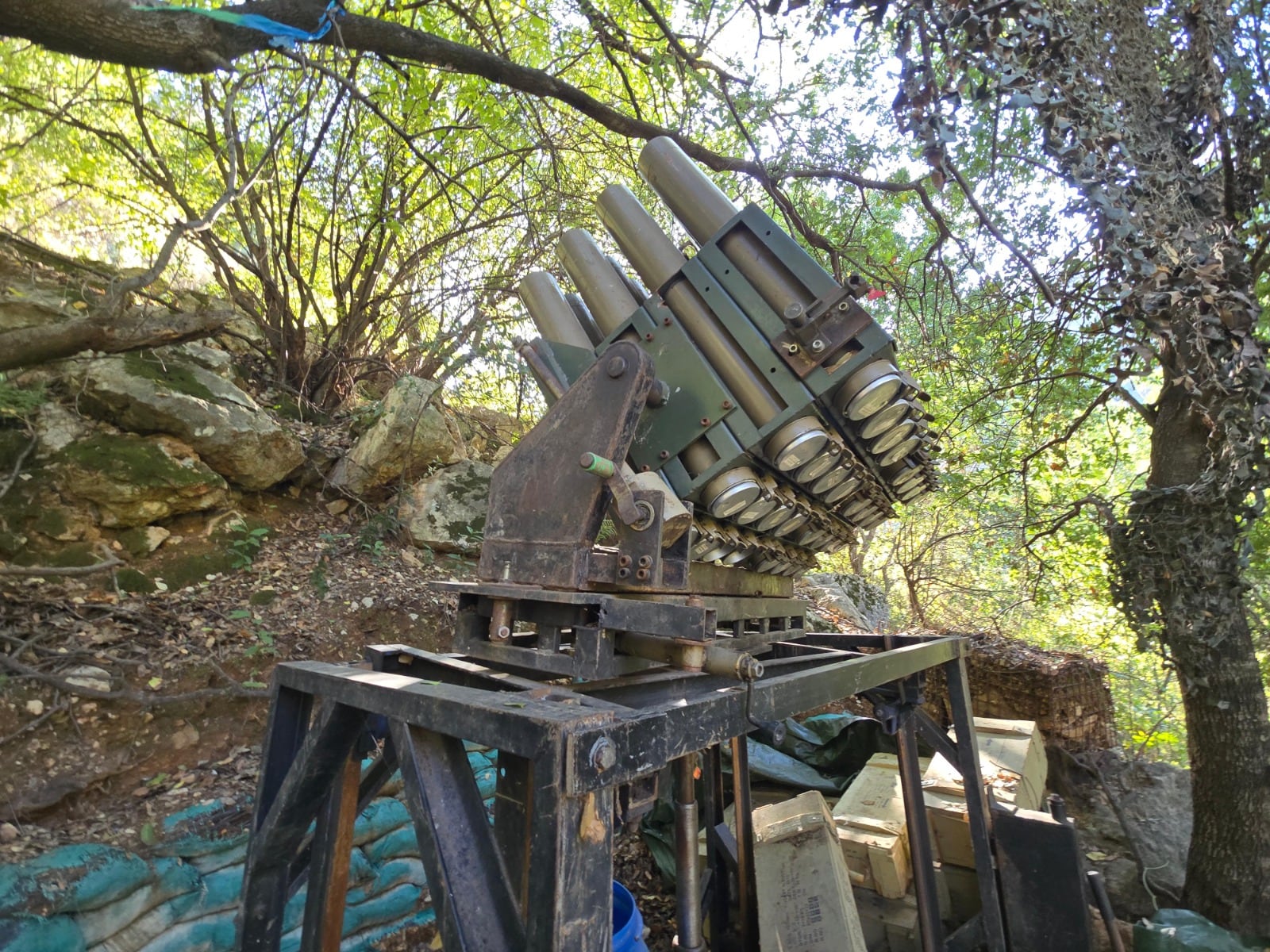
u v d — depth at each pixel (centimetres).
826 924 244
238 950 154
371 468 413
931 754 384
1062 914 257
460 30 479
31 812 227
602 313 214
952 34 176
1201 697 335
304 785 147
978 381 513
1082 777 432
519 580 158
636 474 158
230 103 248
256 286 529
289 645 321
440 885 113
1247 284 237
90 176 450
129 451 331
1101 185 186
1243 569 303
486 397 542
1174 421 344
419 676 180
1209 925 300
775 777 394
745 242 187
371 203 489
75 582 298
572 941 101
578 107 374
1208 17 266
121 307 262
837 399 179
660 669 176
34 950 188
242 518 370
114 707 265
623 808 153
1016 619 760
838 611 629
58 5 206
